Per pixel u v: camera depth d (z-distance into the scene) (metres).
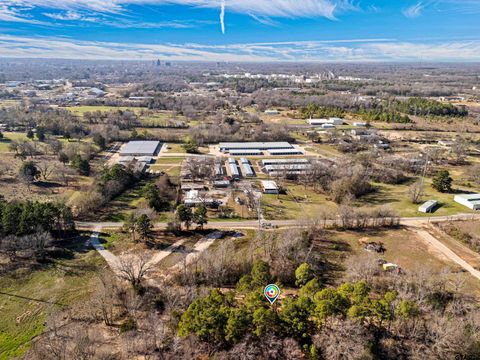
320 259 80.69
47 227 85.00
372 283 68.69
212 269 71.19
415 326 52.69
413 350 50.09
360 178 125.06
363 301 54.28
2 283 70.06
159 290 68.69
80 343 52.06
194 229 94.62
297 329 51.44
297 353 49.38
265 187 123.19
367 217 96.19
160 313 62.56
